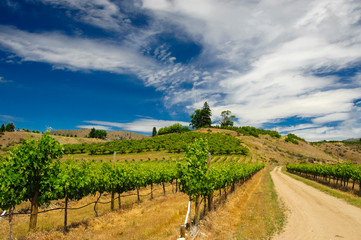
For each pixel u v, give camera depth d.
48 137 8.53
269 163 79.25
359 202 14.14
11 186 7.63
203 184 9.70
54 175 8.64
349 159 117.88
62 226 9.40
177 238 7.50
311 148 137.25
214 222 9.50
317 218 10.53
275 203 14.63
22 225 9.49
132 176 14.14
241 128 143.38
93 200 16.33
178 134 110.19
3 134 101.69
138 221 10.12
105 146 80.94
